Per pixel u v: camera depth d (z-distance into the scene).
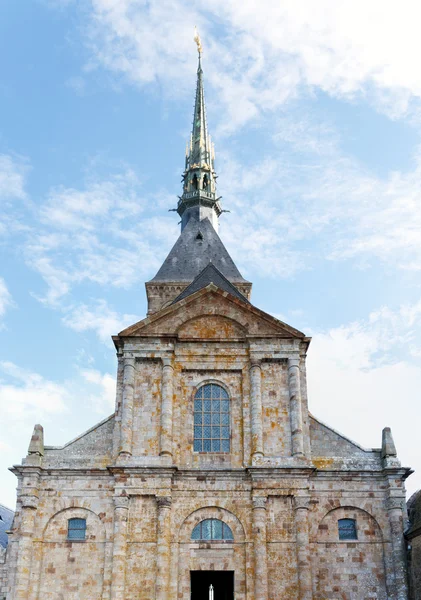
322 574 37.41
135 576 36.62
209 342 42.62
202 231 75.56
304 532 37.50
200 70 89.94
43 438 40.12
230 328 43.12
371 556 37.91
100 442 40.41
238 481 39.06
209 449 40.47
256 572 36.50
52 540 37.84
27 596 36.44
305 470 38.78
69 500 38.66
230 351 42.50
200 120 85.06
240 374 42.25
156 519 37.81
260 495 38.31
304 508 38.09
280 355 42.12
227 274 70.12
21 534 37.38
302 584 36.28
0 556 38.41
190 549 37.56
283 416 40.97
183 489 38.78
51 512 38.38
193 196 79.19
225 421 41.19
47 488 38.91
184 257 72.19
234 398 41.62
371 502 39.06
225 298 43.53
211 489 38.81
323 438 40.91
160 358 41.91
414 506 39.47
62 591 36.72
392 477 39.22
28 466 38.66
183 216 79.19
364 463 40.03
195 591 48.53
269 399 41.41
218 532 38.00
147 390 41.41
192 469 38.91
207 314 43.28
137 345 42.09
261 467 38.69
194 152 82.69
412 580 36.84
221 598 47.38
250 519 38.16
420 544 35.81
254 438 39.91
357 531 38.50
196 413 41.38
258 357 42.06
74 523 38.34
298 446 39.69
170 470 38.56
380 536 38.38
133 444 39.97
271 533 37.78
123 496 38.16
